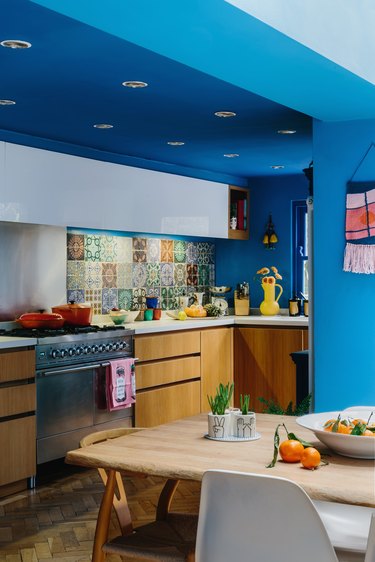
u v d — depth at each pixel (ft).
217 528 7.84
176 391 22.40
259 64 10.94
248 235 27.81
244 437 9.85
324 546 7.39
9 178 18.51
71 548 13.50
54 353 17.83
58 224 19.93
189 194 24.70
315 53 10.36
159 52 10.29
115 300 23.63
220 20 8.95
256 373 24.90
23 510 15.71
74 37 12.05
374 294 16.01
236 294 27.45
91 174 20.95
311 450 8.40
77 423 18.65
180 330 22.67
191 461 8.68
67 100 16.24
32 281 19.56
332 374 16.47
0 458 16.37
